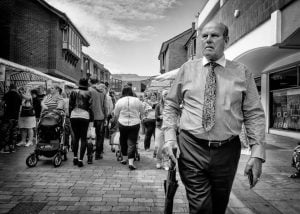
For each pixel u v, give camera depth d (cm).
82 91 618
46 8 2419
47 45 2462
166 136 223
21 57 2364
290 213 364
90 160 657
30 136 934
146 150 853
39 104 1016
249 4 965
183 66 226
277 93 1364
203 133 208
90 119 630
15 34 2344
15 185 473
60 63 2608
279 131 1327
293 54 1095
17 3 2356
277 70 1323
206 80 212
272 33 769
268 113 1434
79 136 634
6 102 808
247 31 975
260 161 201
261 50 976
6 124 807
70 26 2709
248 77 215
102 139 750
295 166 543
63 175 543
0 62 980
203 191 208
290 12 703
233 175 215
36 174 548
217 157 208
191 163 213
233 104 209
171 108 231
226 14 1227
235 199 412
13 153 788
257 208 380
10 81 1301
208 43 212
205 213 204
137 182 502
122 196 425
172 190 217
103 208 376
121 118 601
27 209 368
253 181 201
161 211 369
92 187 467
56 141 620
